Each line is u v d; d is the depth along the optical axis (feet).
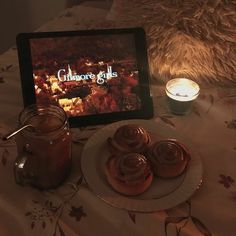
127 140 1.41
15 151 1.47
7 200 1.31
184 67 1.77
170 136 1.54
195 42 1.70
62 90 1.59
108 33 1.65
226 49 1.71
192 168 1.42
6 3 2.99
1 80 1.80
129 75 1.65
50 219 1.27
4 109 1.65
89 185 1.34
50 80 1.58
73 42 1.62
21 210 1.29
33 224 1.25
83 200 1.33
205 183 1.41
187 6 1.66
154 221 1.27
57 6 2.90
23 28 3.12
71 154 1.41
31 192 1.35
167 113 1.70
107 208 1.30
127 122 1.57
